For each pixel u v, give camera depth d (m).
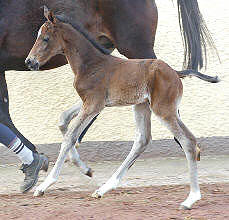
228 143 10.93
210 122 11.00
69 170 9.38
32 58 6.66
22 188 7.28
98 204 6.48
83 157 10.69
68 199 6.87
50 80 10.79
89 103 6.54
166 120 6.35
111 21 7.96
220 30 10.96
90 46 6.62
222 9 11.02
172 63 10.96
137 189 7.54
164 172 9.20
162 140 10.84
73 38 6.64
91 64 6.58
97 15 7.93
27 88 10.77
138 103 6.59
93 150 10.74
